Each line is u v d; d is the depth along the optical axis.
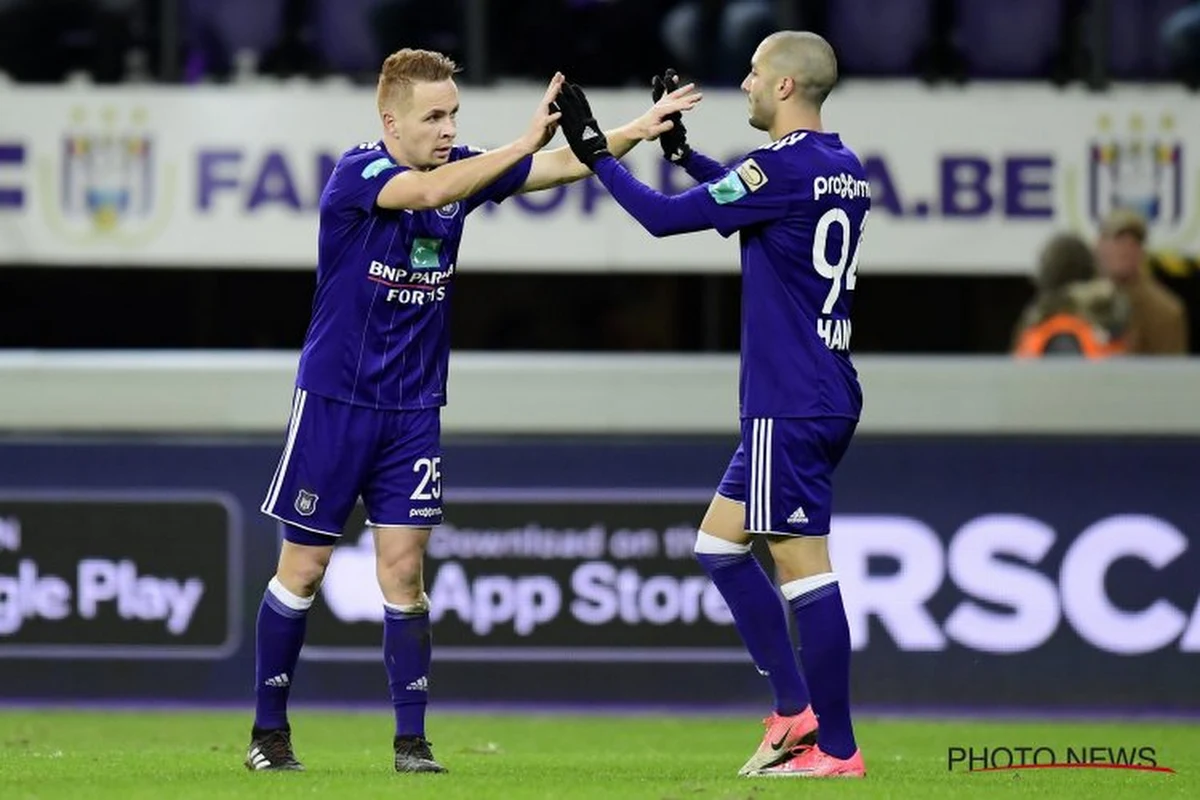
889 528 28.83
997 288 38.41
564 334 38.06
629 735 26.72
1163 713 28.67
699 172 19.86
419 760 18.89
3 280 38.22
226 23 37.59
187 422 29.05
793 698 19.58
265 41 37.59
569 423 28.81
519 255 37.16
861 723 28.45
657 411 28.78
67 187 37.38
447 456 28.91
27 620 29.16
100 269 38.31
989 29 37.59
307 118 37.31
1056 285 34.22
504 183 19.47
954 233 37.50
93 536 29.08
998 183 37.53
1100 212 37.50
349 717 28.58
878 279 38.56
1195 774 20.16
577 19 37.34
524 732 27.06
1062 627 28.75
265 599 19.14
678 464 28.80
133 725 27.50
